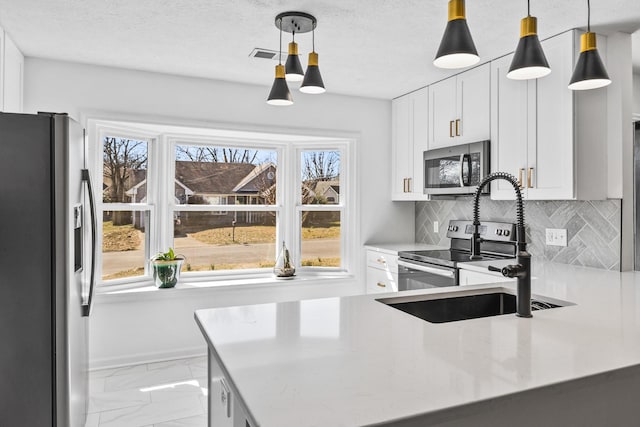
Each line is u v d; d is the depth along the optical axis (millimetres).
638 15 2293
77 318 2029
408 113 3904
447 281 3033
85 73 3115
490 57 2934
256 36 2613
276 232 4129
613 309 1656
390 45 2732
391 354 1165
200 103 3441
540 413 1026
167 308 3385
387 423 828
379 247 3867
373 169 4105
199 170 3842
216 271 3879
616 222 2598
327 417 836
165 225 3676
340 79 3475
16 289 1819
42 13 2312
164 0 2166
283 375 1028
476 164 3064
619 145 2566
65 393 1883
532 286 2131
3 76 2520
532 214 3104
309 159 4180
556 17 2311
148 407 2598
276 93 2146
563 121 2500
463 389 955
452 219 3844
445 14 2291
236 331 1377
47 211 1860
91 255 2271
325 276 4004
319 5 2199
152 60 3049
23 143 1830
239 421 1204
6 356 1810
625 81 2576
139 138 3570
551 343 1250
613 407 1128
